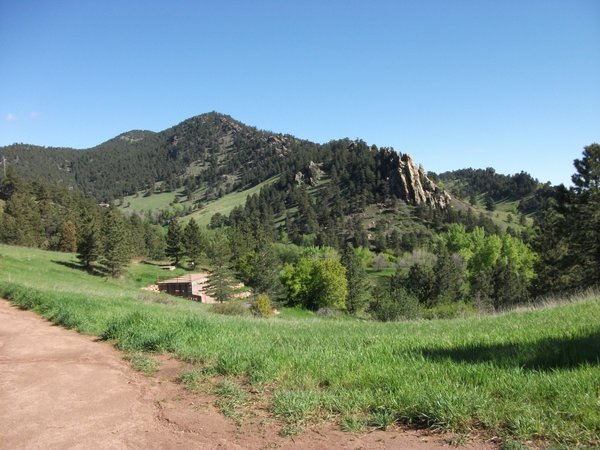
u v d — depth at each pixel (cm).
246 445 404
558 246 4059
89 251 6166
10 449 390
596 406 403
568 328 745
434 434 408
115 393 557
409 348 712
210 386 588
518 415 402
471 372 521
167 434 432
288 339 867
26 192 13588
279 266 9106
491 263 9162
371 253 13762
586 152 3525
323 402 488
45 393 545
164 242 11338
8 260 4622
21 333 984
